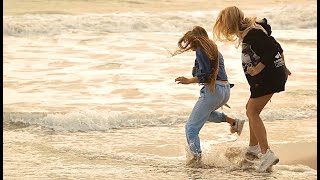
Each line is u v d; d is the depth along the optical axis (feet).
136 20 269.64
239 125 86.48
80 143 96.17
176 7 318.86
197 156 83.82
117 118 107.24
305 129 104.88
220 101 83.51
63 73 158.81
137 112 115.34
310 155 90.33
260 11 314.35
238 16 80.59
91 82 146.72
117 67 167.73
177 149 93.45
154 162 86.33
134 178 78.89
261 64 79.05
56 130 103.35
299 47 209.05
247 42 79.41
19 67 167.63
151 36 241.76
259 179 78.64
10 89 137.80
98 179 78.23
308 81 147.64
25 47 210.79
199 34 82.33
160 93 134.31
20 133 101.19
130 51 198.39
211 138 98.73
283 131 103.35
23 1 318.45
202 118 83.87
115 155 89.66
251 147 85.87
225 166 84.23
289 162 87.15
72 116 106.22
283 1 338.95
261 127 81.41
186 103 124.88
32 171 81.56
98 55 190.70
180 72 159.74
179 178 78.95
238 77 151.53
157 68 165.68
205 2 340.39
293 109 116.37
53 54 193.77
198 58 81.30
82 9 303.48
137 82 146.30
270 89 79.97
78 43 219.82
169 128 105.70
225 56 183.21
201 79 81.46
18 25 248.11
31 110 116.67
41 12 287.28
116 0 332.60
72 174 80.33
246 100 127.13
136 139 98.73
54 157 88.58
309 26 297.94
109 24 264.11
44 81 147.74
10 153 90.12
